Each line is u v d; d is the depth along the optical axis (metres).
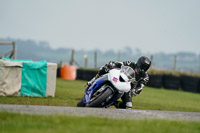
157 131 16.19
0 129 14.67
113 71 25.72
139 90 27.23
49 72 38.84
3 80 35.72
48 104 32.09
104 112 22.64
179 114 26.56
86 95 26.00
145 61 26.55
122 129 15.56
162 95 61.75
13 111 19.83
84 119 17.41
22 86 37.03
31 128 15.03
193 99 59.69
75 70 88.50
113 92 25.27
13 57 77.81
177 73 96.56
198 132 17.23
